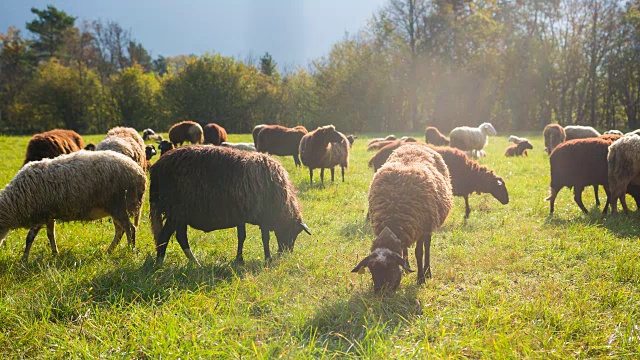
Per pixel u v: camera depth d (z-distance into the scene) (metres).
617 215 8.05
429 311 4.38
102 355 3.50
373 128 51.47
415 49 46.12
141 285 4.79
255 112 56.03
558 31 46.81
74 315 4.23
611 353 3.55
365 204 9.50
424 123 53.31
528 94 47.91
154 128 55.34
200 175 5.44
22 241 6.72
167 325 3.82
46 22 64.12
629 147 7.57
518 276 5.39
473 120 49.75
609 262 5.54
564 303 4.46
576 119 47.12
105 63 61.19
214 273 5.38
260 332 3.87
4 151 19.66
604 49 42.56
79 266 5.34
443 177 6.10
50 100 52.94
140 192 6.43
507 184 11.63
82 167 5.88
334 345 3.78
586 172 8.23
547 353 3.51
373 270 4.39
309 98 55.19
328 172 14.45
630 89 44.41
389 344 3.63
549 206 9.16
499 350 3.45
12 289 4.70
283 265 5.57
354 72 48.97
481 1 44.88
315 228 7.82
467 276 5.42
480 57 44.88
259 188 5.63
